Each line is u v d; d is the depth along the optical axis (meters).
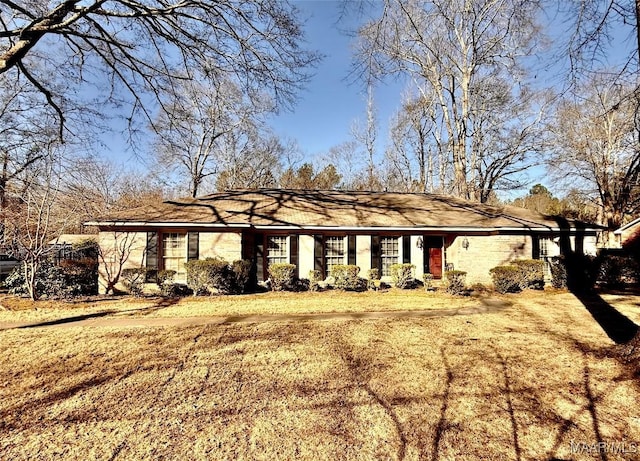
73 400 4.00
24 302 9.89
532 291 12.23
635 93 6.41
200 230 12.39
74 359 5.38
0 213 10.02
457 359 5.29
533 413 3.64
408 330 7.07
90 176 14.41
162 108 10.95
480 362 5.14
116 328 7.28
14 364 5.16
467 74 18.92
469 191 23.09
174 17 8.83
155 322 7.86
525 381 4.43
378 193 18.70
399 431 3.33
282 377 4.64
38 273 10.64
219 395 4.11
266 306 9.66
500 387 4.27
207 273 11.25
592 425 3.40
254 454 2.99
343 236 14.03
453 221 14.41
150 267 12.00
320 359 5.34
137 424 3.48
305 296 11.39
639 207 25.48
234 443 3.15
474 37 16.95
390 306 9.67
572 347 5.77
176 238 12.43
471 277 13.88
